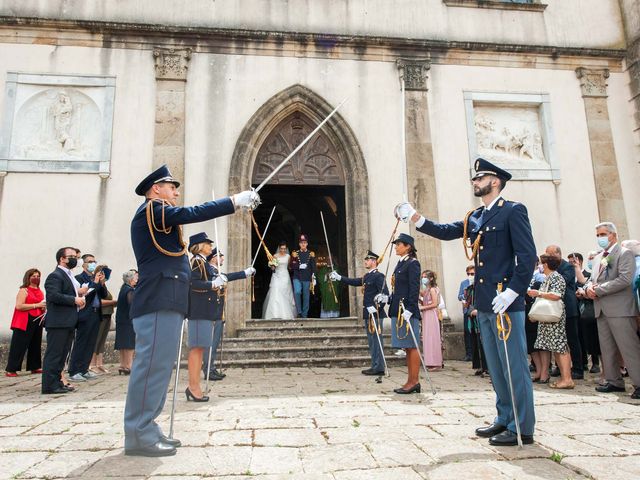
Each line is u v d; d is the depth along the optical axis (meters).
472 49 10.37
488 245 3.40
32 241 8.49
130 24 9.30
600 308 5.22
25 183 8.68
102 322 7.41
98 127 9.11
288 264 10.41
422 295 7.55
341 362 7.85
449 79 10.25
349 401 4.70
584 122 10.48
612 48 10.86
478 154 10.05
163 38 9.52
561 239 9.84
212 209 3.13
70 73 9.13
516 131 10.38
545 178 10.04
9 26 9.08
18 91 8.94
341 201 10.55
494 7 10.76
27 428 3.66
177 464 2.76
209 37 9.64
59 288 5.47
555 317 5.25
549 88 10.55
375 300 6.45
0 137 8.70
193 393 4.78
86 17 9.39
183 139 9.20
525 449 2.98
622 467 2.62
